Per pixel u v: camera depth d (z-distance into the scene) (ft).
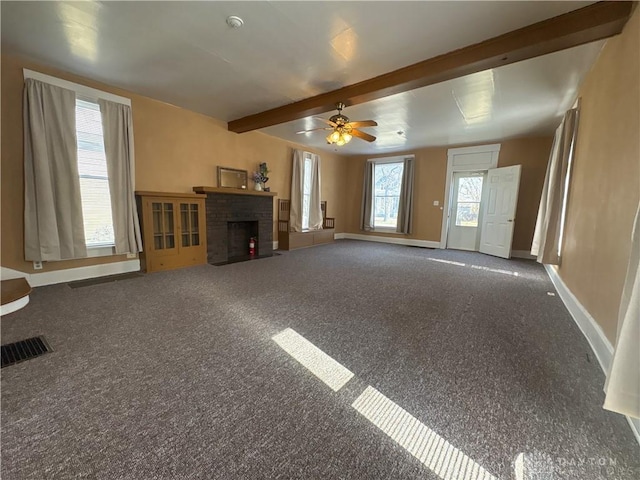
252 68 10.08
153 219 13.17
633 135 5.80
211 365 5.72
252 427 4.15
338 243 24.29
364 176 26.09
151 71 10.41
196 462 3.57
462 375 5.54
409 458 3.69
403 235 24.56
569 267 9.98
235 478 3.38
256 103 13.58
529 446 3.90
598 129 8.18
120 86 11.75
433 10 6.93
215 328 7.39
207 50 8.94
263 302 9.41
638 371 3.29
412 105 13.17
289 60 9.46
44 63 9.87
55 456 3.61
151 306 8.83
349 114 14.51
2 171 9.61
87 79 11.04
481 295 10.58
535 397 4.92
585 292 7.92
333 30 7.82
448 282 12.30
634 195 5.51
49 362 5.69
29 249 10.09
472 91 11.52
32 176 10.02
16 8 7.05
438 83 10.79
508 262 17.13
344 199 27.71
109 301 9.19
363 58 9.25
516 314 8.75
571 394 5.02
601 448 3.88
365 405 4.66
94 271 11.97
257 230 18.43
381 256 18.39
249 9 7.04
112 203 11.89
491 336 7.23
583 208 8.95
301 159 21.58
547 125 15.93
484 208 20.51
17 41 8.57
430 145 21.53
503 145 19.57
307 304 9.29
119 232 12.12
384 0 6.63
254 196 17.84
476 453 3.78
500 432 4.15
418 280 12.55
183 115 14.49
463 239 22.03
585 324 7.46
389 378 5.40
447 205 22.15
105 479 3.32
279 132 18.83
